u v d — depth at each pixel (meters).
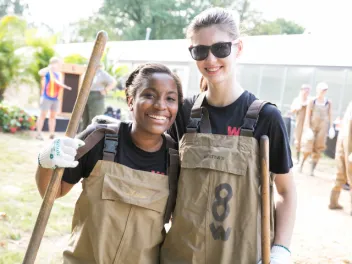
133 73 2.19
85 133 2.08
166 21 40.72
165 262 2.07
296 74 12.95
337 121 11.73
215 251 1.97
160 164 2.12
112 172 2.02
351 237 5.39
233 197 1.96
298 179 8.81
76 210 2.09
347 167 6.20
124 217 2.00
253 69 13.77
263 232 1.92
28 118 11.12
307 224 5.82
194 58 2.07
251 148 1.97
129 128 2.13
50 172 1.99
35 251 1.84
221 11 2.07
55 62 10.09
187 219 2.00
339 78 12.18
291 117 12.26
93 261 2.01
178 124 2.21
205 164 1.99
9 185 5.76
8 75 13.87
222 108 2.07
